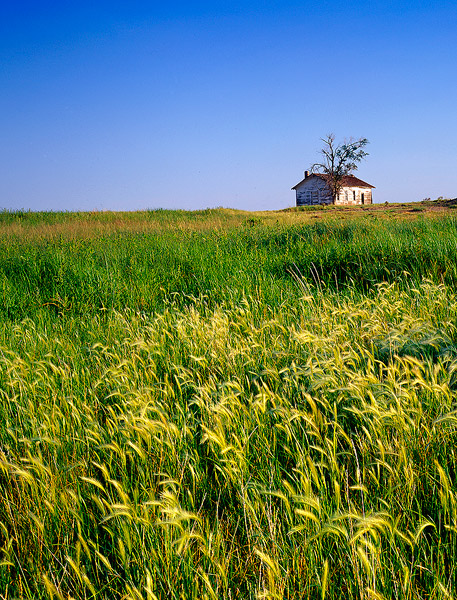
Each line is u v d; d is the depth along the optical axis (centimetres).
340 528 173
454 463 247
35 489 243
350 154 6062
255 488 233
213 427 292
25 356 463
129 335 520
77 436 298
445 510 210
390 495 225
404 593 177
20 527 244
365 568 175
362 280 761
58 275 841
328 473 262
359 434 279
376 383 280
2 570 212
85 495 255
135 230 1741
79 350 484
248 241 1195
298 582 198
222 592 200
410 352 379
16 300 758
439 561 199
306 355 379
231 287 739
